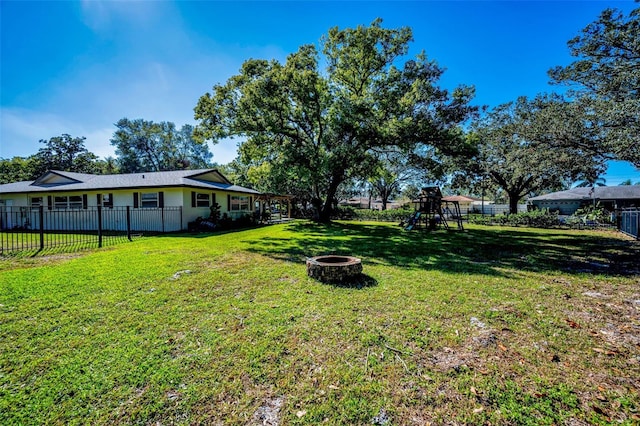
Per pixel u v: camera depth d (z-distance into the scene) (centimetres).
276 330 291
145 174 1708
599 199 2462
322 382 210
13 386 202
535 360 241
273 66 1440
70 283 446
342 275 464
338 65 1653
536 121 1004
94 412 179
